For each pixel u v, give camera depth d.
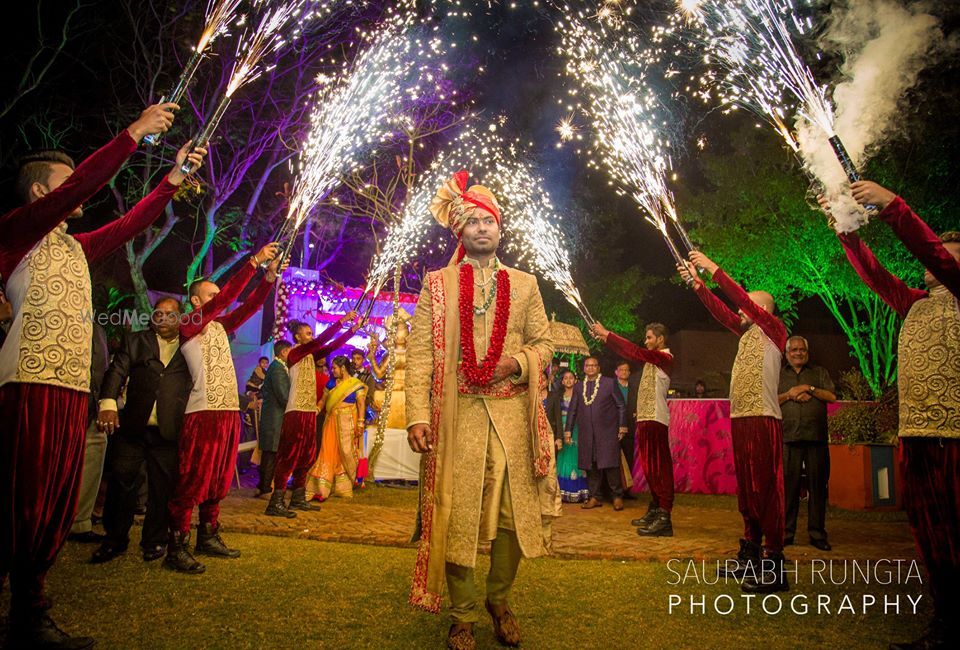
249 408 12.05
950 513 3.35
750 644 3.47
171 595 4.05
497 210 3.75
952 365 3.38
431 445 3.38
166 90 14.39
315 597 4.06
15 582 3.06
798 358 6.35
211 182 15.93
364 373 10.98
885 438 9.43
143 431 4.84
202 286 5.14
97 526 6.21
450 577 3.35
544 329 3.70
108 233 3.47
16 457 2.98
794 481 6.25
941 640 3.34
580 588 4.43
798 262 13.91
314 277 16.08
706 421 10.66
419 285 18.17
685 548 5.69
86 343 3.27
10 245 2.97
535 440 3.46
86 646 3.16
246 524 6.25
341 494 8.73
